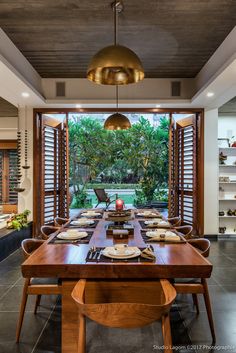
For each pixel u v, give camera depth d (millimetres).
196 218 5852
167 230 3080
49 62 4676
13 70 3721
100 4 3074
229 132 6414
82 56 4438
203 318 2672
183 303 2992
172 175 6180
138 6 3111
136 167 9820
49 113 5863
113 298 2047
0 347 2225
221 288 3385
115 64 2135
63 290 2066
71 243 2553
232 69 3580
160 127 9727
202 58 4516
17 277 3705
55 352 2162
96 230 3090
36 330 2459
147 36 3795
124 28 3588
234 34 3523
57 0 3000
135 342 2271
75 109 5762
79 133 9805
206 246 2750
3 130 8297
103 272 1966
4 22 3420
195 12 3240
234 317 2689
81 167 9992
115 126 4082
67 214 6105
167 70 5039
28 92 4641
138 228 3184
